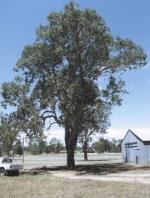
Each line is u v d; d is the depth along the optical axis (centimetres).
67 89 4744
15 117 5028
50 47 4891
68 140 5228
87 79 4956
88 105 5003
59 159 9581
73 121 5028
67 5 4844
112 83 5034
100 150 14400
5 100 5053
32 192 2697
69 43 4878
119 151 16112
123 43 4906
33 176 4150
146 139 5828
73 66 4891
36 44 4925
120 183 2947
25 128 4894
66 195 2464
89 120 5178
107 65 4903
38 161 8312
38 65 4959
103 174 4225
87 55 4894
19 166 4484
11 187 3070
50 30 4822
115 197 2258
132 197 2228
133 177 3634
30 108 4962
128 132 6166
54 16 4859
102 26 4872
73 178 3756
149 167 4575
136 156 5953
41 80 5019
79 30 4838
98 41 4853
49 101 4856
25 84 5044
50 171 4909
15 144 5156
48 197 2420
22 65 4956
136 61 4906
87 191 2572
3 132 5000
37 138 4912
